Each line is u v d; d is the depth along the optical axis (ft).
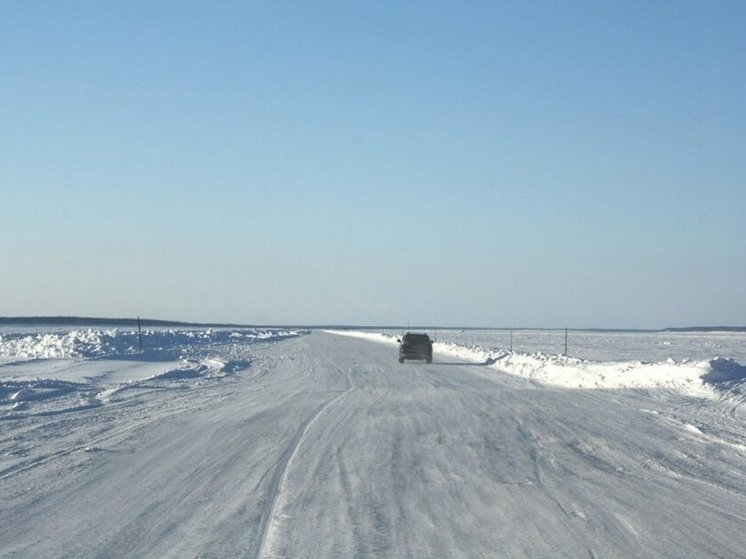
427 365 146.20
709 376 86.12
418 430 58.13
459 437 54.65
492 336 452.76
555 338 418.51
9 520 32.40
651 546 28.19
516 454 47.80
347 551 27.43
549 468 43.39
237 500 35.81
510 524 31.30
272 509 33.96
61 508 34.53
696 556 26.99
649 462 45.14
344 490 37.73
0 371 124.16
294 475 41.55
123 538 29.48
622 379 95.45
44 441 53.93
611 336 505.25
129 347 192.24
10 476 41.83
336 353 197.06
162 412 71.00
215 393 90.43
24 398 82.69
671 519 32.17
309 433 56.95
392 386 98.73
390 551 27.45
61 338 191.72
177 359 161.58
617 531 30.25
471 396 84.38
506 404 75.77
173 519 32.37
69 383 98.48
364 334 386.93
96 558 26.86
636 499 35.88
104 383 103.91
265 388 96.89
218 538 29.30
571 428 58.85
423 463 44.86
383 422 62.80
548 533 29.96
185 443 52.80
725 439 53.11
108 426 61.52
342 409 72.23
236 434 56.80
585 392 87.76
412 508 34.04
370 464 44.55
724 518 32.35
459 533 29.91
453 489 37.96
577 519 32.14
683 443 51.72
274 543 28.50
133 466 44.57
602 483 39.40
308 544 28.35
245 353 194.70
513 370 129.90
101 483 39.91
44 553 27.53
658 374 92.32
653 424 60.90
